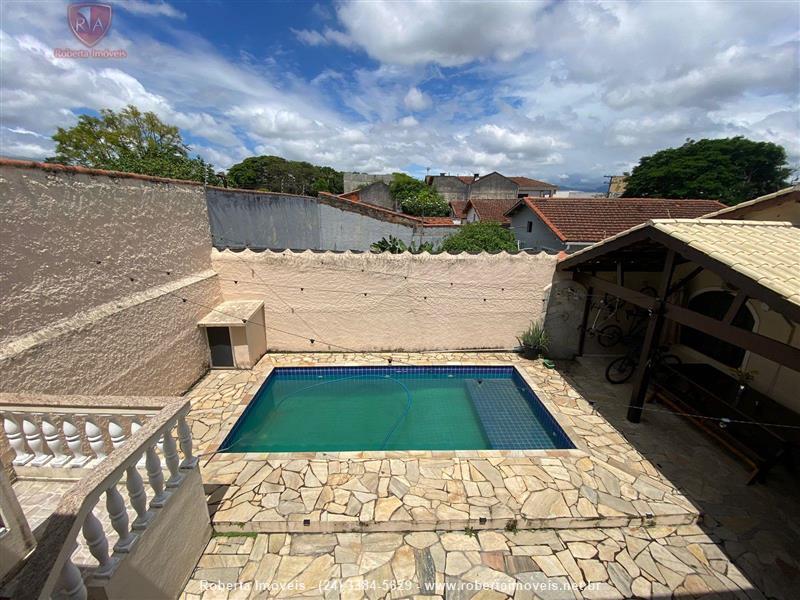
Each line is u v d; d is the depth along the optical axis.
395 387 7.94
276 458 5.09
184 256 7.13
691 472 4.96
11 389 3.75
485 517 4.11
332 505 4.25
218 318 7.54
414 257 8.36
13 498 2.37
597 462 5.12
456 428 6.55
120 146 24.48
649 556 3.84
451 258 8.38
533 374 7.87
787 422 5.37
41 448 3.40
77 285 4.70
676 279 7.88
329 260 8.29
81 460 3.38
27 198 4.02
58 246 4.41
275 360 8.46
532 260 8.41
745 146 32.94
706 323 4.55
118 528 2.38
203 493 3.67
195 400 6.65
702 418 5.44
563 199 15.21
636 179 36.91
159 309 6.24
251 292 8.46
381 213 15.16
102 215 5.09
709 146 33.75
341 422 6.73
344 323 8.78
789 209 5.48
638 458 5.23
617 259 7.28
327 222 15.24
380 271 8.41
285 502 4.29
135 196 5.75
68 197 4.54
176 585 3.15
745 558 3.82
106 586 2.20
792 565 3.74
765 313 6.11
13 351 3.80
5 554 2.31
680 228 4.85
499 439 6.19
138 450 2.49
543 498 4.43
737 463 5.14
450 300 8.69
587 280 7.81
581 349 8.84
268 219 11.58
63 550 1.80
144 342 5.86
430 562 3.72
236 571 3.54
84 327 4.71
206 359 7.71
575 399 6.87
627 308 8.50
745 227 5.05
